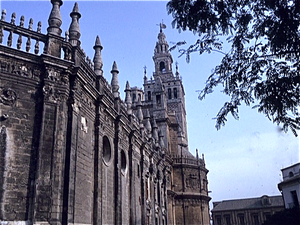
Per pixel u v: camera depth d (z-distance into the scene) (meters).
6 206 14.90
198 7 9.46
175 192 52.91
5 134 15.91
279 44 8.84
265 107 9.25
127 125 30.02
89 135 21.66
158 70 82.38
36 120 17.06
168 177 51.97
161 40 86.81
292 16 8.73
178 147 58.19
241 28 9.51
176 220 52.28
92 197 21.16
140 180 33.84
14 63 17.17
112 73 29.83
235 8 9.44
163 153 47.22
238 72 9.70
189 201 54.25
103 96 23.45
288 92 9.02
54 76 18.00
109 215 23.83
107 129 25.30
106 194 23.62
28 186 15.76
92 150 21.97
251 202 100.19
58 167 16.73
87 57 23.08
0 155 15.48
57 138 17.16
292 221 39.66
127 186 29.25
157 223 39.44
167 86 77.38
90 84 21.30
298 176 45.69
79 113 19.81
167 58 83.69
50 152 16.67
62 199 16.62
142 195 33.34
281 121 9.25
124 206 27.70
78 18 21.69
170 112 62.09
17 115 16.56
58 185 16.42
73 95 18.62
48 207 15.63
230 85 9.84
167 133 56.09
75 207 18.14
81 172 19.62
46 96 17.44
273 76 9.36
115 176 25.98
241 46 9.65
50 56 17.77
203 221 54.47
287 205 47.81
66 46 19.33
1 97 16.34
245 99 9.84
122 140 28.81
